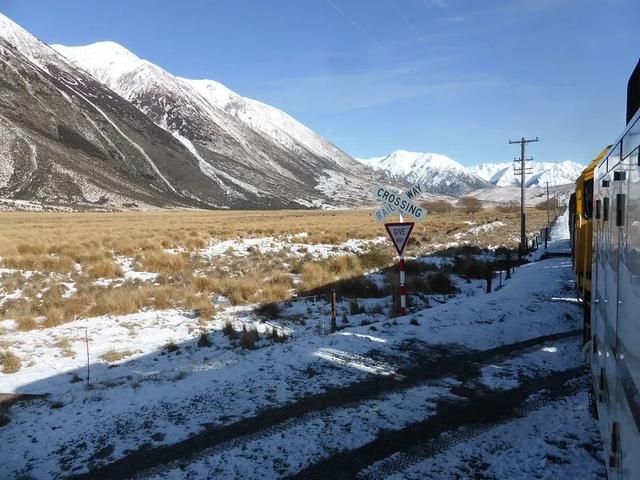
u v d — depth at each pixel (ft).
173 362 31.09
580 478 16.93
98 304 45.68
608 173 15.79
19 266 64.34
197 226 153.38
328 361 28.60
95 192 609.42
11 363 30.37
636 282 10.52
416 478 17.12
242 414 21.98
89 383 27.04
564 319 39.68
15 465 18.38
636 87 16.24
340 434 20.11
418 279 57.26
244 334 35.09
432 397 23.73
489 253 96.37
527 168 119.03
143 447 19.34
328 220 208.44
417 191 39.78
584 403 22.90
